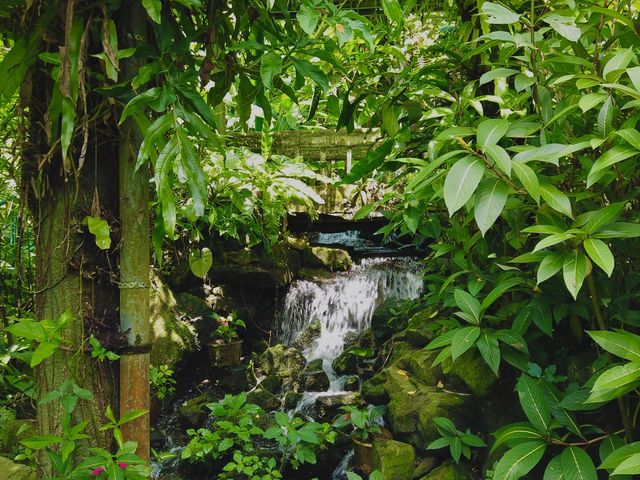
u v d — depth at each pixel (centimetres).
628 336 115
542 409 153
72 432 129
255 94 169
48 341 125
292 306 436
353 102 222
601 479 179
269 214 391
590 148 151
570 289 117
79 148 136
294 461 284
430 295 251
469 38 215
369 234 501
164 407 361
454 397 242
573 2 141
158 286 391
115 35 126
